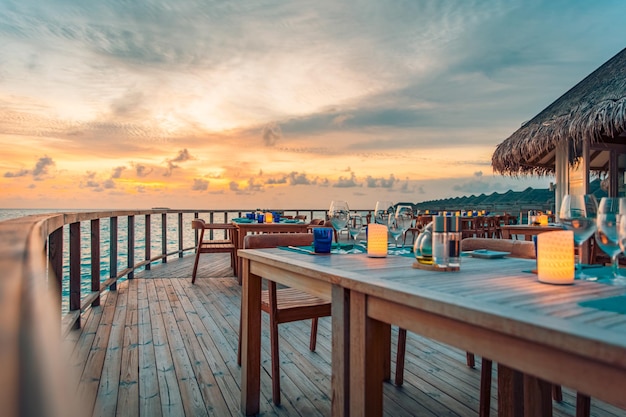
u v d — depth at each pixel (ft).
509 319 2.28
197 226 16.48
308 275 4.35
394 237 6.55
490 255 5.11
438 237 4.19
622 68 18.35
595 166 23.89
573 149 22.11
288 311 6.48
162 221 21.98
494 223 27.12
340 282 3.81
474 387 7.01
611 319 2.27
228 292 14.61
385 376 7.25
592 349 1.91
